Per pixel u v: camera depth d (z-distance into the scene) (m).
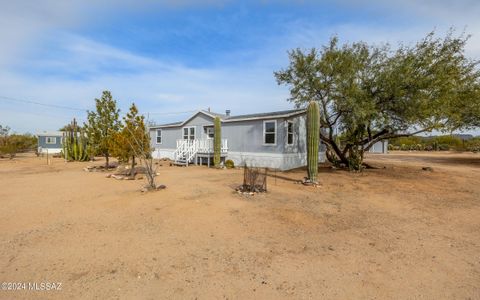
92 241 4.65
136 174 12.59
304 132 17.41
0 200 7.52
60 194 8.27
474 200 8.03
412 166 17.19
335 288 3.27
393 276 3.57
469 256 4.23
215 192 8.52
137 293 3.11
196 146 18.52
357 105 11.32
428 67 11.02
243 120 17.39
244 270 3.70
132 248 4.38
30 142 33.41
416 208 7.10
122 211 6.46
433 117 11.71
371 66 12.41
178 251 4.29
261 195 8.23
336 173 13.65
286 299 3.03
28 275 3.50
